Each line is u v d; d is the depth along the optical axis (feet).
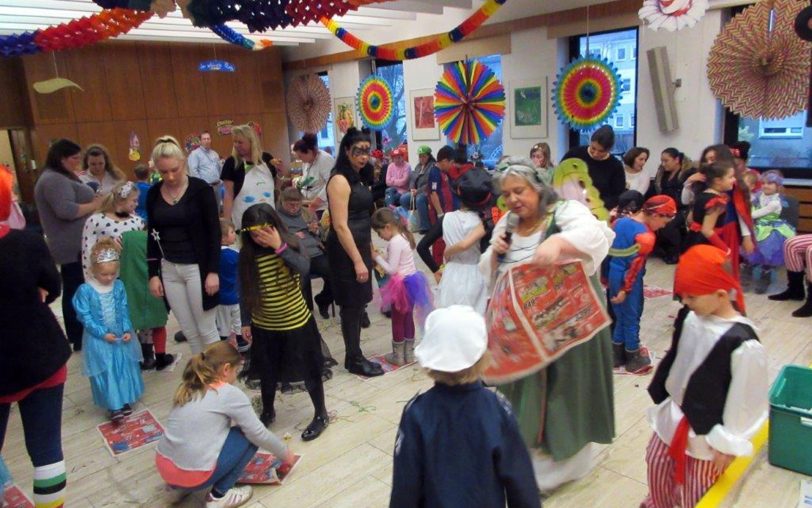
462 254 10.18
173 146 10.58
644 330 14.14
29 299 7.09
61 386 7.52
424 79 30.25
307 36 31.04
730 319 5.70
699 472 6.03
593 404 7.87
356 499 8.36
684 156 20.42
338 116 35.78
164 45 33.47
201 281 11.25
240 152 14.34
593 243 7.01
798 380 7.03
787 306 15.24
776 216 16.43
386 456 9.38
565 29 24.09
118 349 10.94
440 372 4.71
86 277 12.98
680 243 19.52
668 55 21.56
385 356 13.47
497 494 4.64
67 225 13.93
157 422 11.03
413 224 26.30
